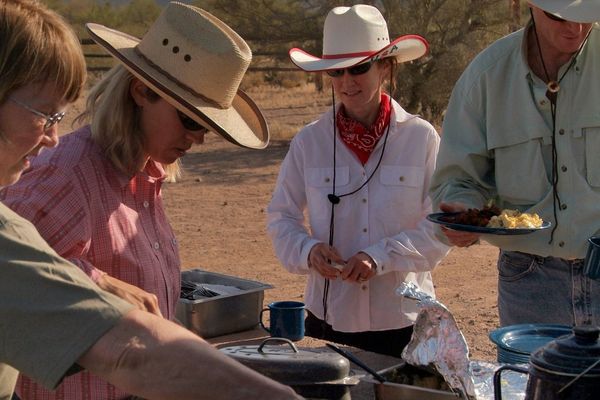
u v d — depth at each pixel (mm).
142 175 2992
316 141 4617
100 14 34844
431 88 19078
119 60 2834
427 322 2621
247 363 2670
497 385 2414
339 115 4590
